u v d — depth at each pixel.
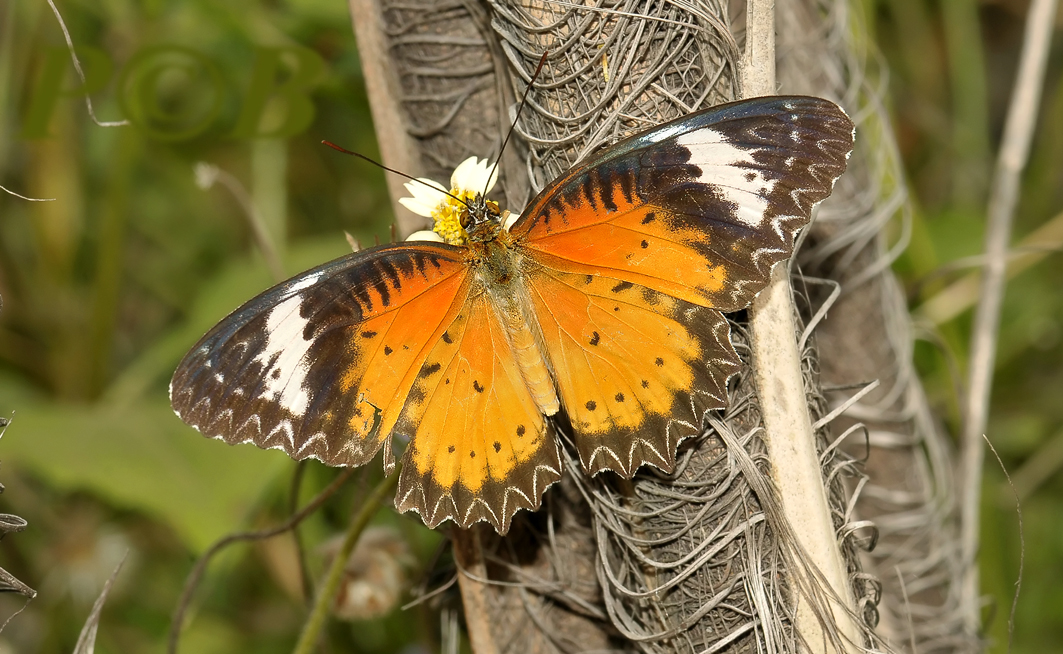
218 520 0.84
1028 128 0.86
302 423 0.79
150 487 0.84
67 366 0.89
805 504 0.78
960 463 0.86
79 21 0.88
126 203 0.88
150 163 0.92
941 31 1.04
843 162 0.78
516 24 0.79
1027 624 0.89
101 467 0.84
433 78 0.81
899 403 0.86
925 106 1.02
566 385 0.79
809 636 0.78
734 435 0.79
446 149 0.81
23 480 0.87
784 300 0.79
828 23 0.85
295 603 0.89
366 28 0.81
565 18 0.79
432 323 0.79
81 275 0.94
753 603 0.78
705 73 0.79
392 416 0.79
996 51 1.17
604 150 0.78
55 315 0.89
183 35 0.89
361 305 0.79
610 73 0.79
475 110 0.81
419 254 0.79
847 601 0.78
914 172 1.05
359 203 0.95
